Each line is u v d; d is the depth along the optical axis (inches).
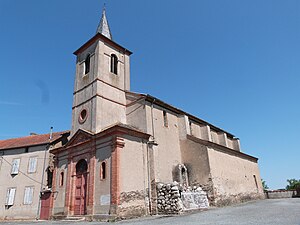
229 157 923.4
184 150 821.9
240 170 977.5
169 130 805.9
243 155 1050.7
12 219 897.5
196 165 781.9
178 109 855.1
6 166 1010.1
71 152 757.9
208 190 735.7
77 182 711.7
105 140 655.8
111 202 569.3
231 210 586.6
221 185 783.7
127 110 804.6
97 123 712.4
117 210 553.0
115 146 613.6
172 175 743.1
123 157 617.9
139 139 684.7
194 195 650.2
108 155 631.2
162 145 748.0
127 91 823.7
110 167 611.2
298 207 568.4
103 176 625.9
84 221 584.7
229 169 887.1
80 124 781.9
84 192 674.2
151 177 661.3
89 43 866.1
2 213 927.0
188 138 823.1
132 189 607.5
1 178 993.5
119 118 780.0
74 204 690.2
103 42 842.2
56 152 820.6
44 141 1011.3
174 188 604.7
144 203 622.2
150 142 698.8
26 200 918.4
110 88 795.4
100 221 554.6
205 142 781.9
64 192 734.5
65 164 777.6
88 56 877.8
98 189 620.7
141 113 751.7
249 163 1097.4
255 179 1095.0
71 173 729.0
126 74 872.9
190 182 776.9
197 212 582.6
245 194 943.7
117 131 625.3
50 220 718.5
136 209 595.8
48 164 948.6
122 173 599.5
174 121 848.3
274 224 339.0
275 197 1181.1
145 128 719.7
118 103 796.6
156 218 526.9
